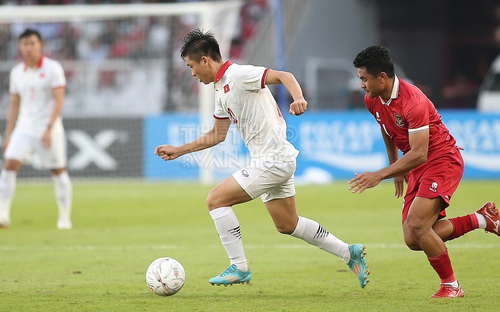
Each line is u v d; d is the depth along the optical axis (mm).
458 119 64500
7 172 40219
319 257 31125
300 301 21734
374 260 30016
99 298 22516
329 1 89250
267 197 23250
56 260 30812
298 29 86312
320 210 47375
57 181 41219
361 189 20828
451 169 21859
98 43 78438
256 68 22188
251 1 88625
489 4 104062
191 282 25594
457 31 103750
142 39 77938
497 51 105250
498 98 82062
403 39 99188
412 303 21062
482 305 20578
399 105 21625
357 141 64750
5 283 25469
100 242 36094
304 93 77000
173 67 75688
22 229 40938
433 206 21594
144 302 21750
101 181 66562
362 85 21797
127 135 66438
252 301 21828
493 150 64000
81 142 66688
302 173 65500
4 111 70875
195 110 74500
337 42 89875
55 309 20844
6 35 73875
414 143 21031
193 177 67062
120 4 86188
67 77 74625
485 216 22844
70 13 58938
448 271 21844
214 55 22641
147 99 75375
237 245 22625
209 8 62250
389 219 43031
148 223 43312
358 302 21422
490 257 30156
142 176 66625
